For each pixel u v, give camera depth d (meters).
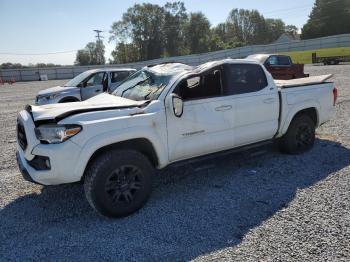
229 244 3.39
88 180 3.88
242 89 5.11
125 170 4.05
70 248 3.45
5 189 5.06
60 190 4.96
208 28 97.69
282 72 18.58
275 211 4.02
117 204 4.00
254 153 5.57
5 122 11.03
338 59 36.72
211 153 4.93
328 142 6.72
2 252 3.42
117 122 3.95
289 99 5.67
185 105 4.48
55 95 11.29
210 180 5.10
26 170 4.04
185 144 4.52
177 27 94.12
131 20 91.31
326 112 6.32
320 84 6.23
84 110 4.02
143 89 4.81
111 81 11.66
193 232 3.65
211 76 5.05
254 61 5.39
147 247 3.41
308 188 4.61
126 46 94.00
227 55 59.19
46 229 3.85
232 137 5.00
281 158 5.91
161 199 4.52
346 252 3.15
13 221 4.06
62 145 3.72
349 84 16.03
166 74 4.77
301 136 6.06
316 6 82.94
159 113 4.24
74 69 64.50
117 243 3.50
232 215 3.98
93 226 3.88
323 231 3.51
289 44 54.88
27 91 27.97
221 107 4.80
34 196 4.79
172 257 3.22
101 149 4.05
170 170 5.55
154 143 4.21
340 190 4.48
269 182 4.91
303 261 3.05
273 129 5.52
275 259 3.10
